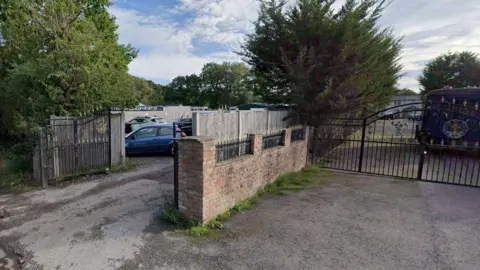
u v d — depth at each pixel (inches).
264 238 138.8
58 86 279.4
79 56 274.7
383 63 396.2
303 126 302.5
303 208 181.8
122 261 118.1
